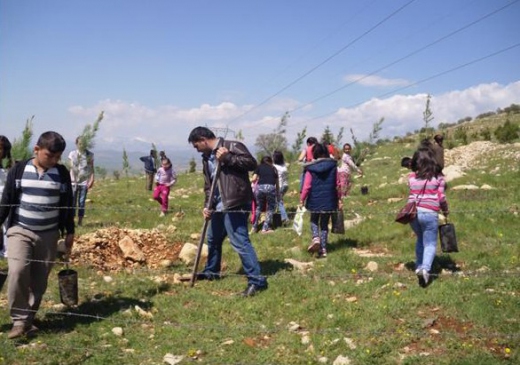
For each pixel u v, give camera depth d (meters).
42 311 6.37
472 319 5.85
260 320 6.18
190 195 21.30
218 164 7.13
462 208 12.05
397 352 5.21
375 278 7.41
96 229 11.84
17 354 5.25
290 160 17.69
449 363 4.90
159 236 10.23
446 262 8.07
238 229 7.04
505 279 7.03
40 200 5.72
